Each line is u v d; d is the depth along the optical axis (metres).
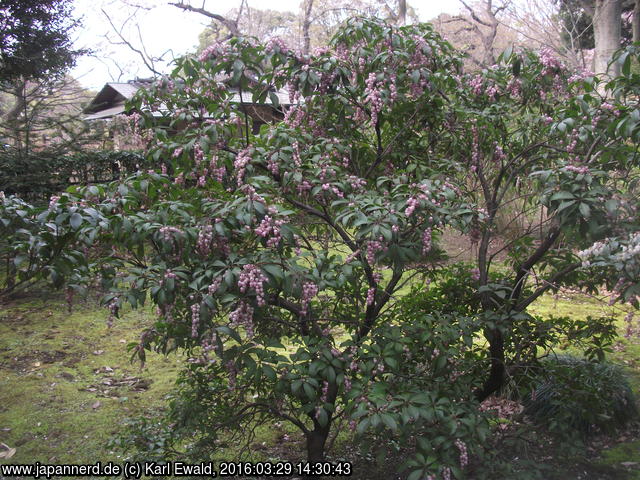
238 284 2.03
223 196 2.61
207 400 2.86
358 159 3.00
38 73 9.51
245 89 2.64
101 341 5.03
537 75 2.89
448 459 2.13
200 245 2.12
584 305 5.62
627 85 2.40
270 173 2.59
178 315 2.47
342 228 2.89
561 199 2.28
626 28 14.68
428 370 2.69
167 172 2.79
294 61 2.57
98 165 8.45
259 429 3.45
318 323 2.96
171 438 2.69
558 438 3.14
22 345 4.90
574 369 3.10
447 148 3.21
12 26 9.09
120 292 2.10
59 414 3.63
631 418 3.35
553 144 2.89
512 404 3.58
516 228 4.27
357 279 2.78
